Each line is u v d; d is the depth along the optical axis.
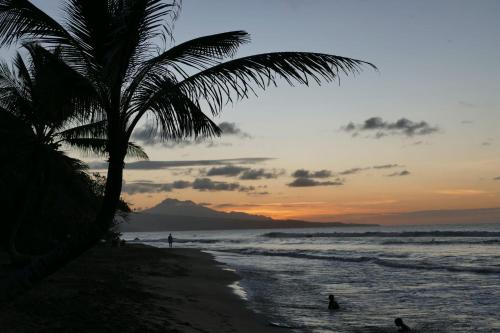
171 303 11.35
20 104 14.79
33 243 21.66
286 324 10.61
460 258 31.50
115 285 13.25
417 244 52.41
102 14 5.40
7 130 15.71
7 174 18.33
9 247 15.30
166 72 5.87
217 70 5.68
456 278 19.98
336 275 21.72
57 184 19.48
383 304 13.61
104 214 5.62
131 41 5.39
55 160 17.19
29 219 20.88
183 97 5.89
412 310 12.64
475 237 62.12
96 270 17.64
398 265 26.14
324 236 95.94
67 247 5.56
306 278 20.53
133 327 7.69
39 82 6.49
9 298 5.45
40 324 7.09
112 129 5.66
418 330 10.27
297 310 12.45
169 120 6.11
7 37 5.45
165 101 5.92
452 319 11.45
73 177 19.19
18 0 5.23
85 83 5.68
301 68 5.51
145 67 5.70
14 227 15.44
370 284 18.38
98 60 5.51
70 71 5.74
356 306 13.16
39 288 10.95
